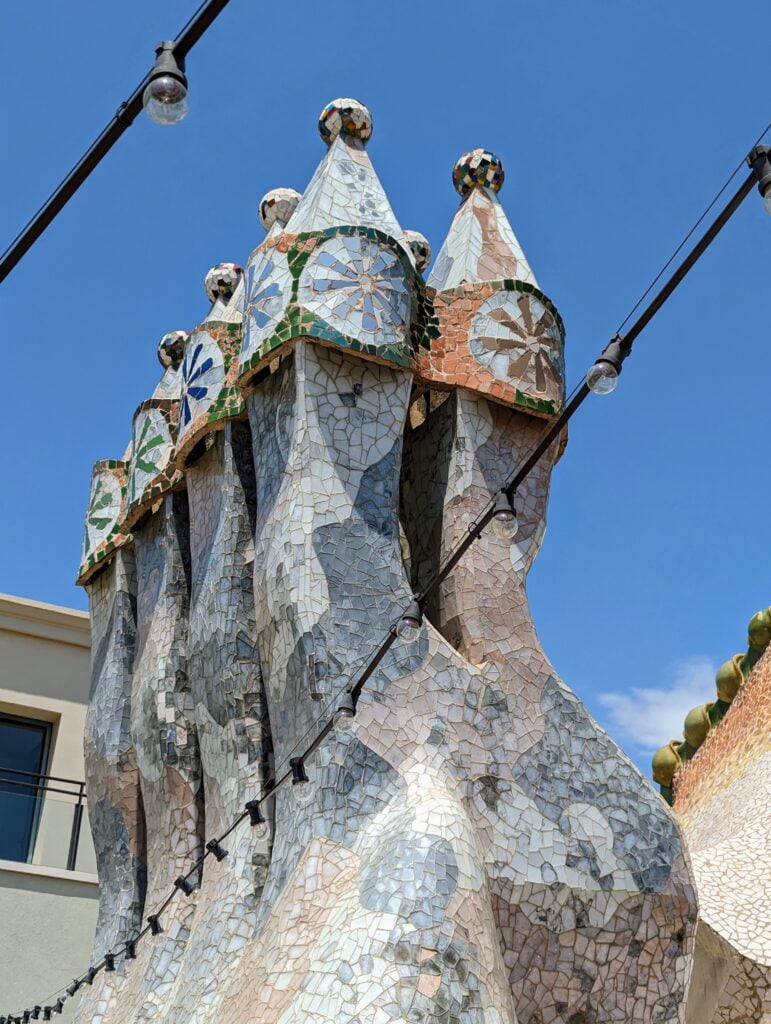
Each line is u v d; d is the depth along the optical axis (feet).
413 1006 29.32
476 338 40.32
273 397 39.14
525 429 40.57
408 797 33.50
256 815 37.37
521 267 42.63
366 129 43.21
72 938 57.93
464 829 32.60
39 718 67.51
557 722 36.52
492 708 35.99
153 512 47.06
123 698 47.52
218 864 38.78
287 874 34.37
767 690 54.19
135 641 48.14
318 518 36.76
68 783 62.23
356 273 38.50
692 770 57.26
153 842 43.55
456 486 38.88
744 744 53.93
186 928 41.06
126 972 43.80
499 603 37.78
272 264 39.32
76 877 58.85
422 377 39.63
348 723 34.71
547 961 33.86
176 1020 35.88
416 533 40.04
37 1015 49.11
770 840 46.78
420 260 47.26
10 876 58.03
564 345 41.98
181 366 45.37
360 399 38.24
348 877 32.94
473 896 31.45
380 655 28.30
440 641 36.29
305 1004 30.17
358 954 30.32
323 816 34.17
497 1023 30.04
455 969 30.07
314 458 37.22
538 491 40.06
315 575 36.22
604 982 34.19
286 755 36.22
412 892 30.96
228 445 41.81
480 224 43.37
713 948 43.29
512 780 35.19
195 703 41.47
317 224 39.88
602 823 35.37
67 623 68.80
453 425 39.60
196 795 42.96
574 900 34.30
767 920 43.65
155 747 43.68
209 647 40.63
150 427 47.57
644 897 34.86
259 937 34.12
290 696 36.24
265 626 37.42
